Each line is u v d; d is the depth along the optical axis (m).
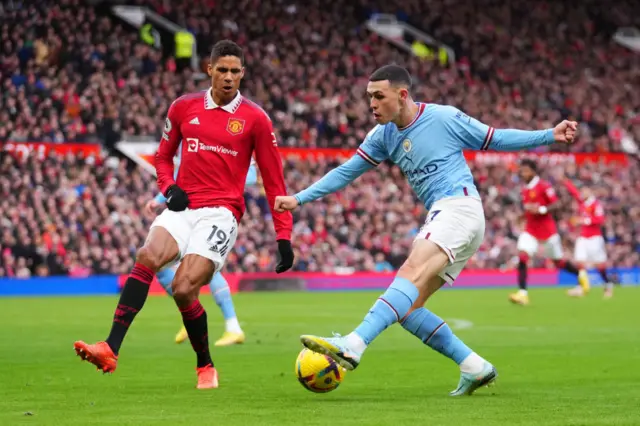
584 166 80.56
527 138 16.17
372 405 15.41
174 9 82.12
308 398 16.41
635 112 91.38
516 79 91.12
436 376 20.11
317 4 88.50
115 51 74.25
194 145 17.33
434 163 16.38
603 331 32.09
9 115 65.31
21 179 61.50
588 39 97.75
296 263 66.00
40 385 18.39
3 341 28.38
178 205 17.00
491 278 69.44
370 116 79.81
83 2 80.62
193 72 79.25
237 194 17.56
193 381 19.16
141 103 70.31
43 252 59.00
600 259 54.50
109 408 15.12
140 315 39.88
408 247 70.00
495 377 16.89
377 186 72.69
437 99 85.19
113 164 66.12
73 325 34.66
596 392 17.33
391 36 93.75
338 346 14.98
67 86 68.50
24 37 71.12
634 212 78.31
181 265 17.09
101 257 60.66
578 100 90.44
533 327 33.75
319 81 80.44
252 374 20.42
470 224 16.19
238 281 62.09
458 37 92.50
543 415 14.24
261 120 17.36
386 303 15.43
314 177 71.88
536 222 47.00
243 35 82.38
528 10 97.31
